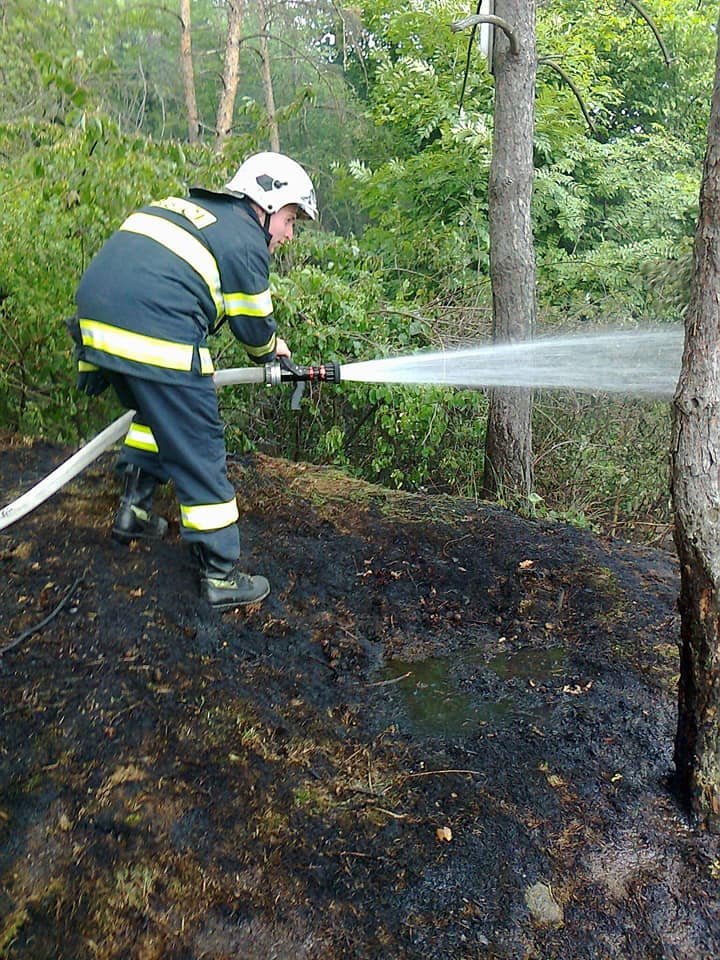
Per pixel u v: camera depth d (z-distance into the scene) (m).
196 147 4.47
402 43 9.16
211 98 10.95
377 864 2.01
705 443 1.95
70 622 2.66
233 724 2.38
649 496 5.39
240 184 2.76
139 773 2.13
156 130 9.66
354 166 8.02
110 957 1.71
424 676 2.77
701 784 2.15
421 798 2.21
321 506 3.86
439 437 4.88
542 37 8.44
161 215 2.64
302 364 4.55
